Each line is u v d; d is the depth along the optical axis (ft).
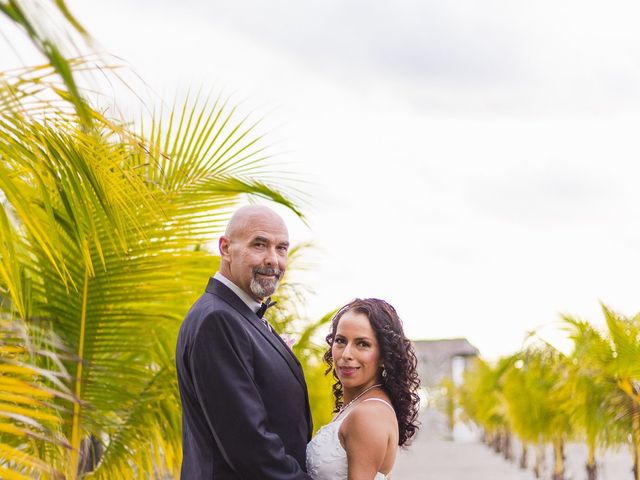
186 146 16.79
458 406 151.02
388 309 13.44
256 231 12.48
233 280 12.64
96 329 16.38
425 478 82.74
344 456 12.53
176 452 17.52
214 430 11.46
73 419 15.62
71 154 10.39
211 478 11.72
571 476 70.23
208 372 11.50
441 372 221.87
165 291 16.58
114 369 16.70
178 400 17.34
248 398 11.46
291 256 24.48
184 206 16.81
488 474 86.43
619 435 32.65
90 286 16.12
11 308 13.79
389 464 12.76
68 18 5.77
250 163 17.11
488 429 123.75
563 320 32.78
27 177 13.73
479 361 85.92
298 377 12.52
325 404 36.70
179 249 16.80
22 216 10.07
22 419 9.51
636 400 32.37
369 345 13.15
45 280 15.94
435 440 161.58
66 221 14.25
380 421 12.56
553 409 51.75
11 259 11.01
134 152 13.78
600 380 32.45
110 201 11.59
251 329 12.23
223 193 17.16
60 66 5.89
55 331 15.84
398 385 13.19
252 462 11.25
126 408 16.99
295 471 11.45
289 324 24.89
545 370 35.94
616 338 31.50
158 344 17.26
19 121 9.75
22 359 13.01
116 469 16.93
